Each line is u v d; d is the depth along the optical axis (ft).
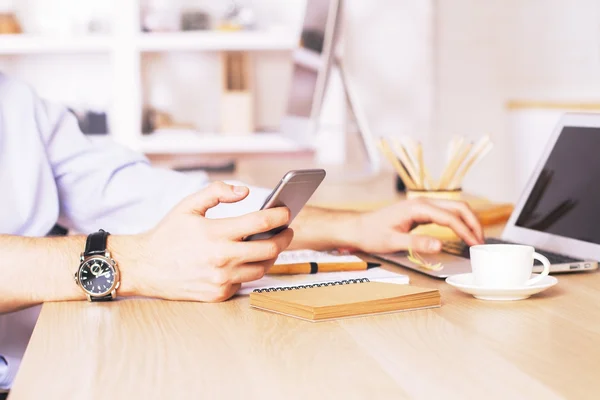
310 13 10.52
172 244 3.71
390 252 4.67
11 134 4.98
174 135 15.49
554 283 3.61
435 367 2.64
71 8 16.16
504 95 16.63
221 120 16.03
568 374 2.54
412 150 5.77
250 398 2.40
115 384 2.58
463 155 5.71
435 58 16.49
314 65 10.00
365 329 3.14
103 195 5.07
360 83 16.80
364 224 4.71
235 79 16.08
